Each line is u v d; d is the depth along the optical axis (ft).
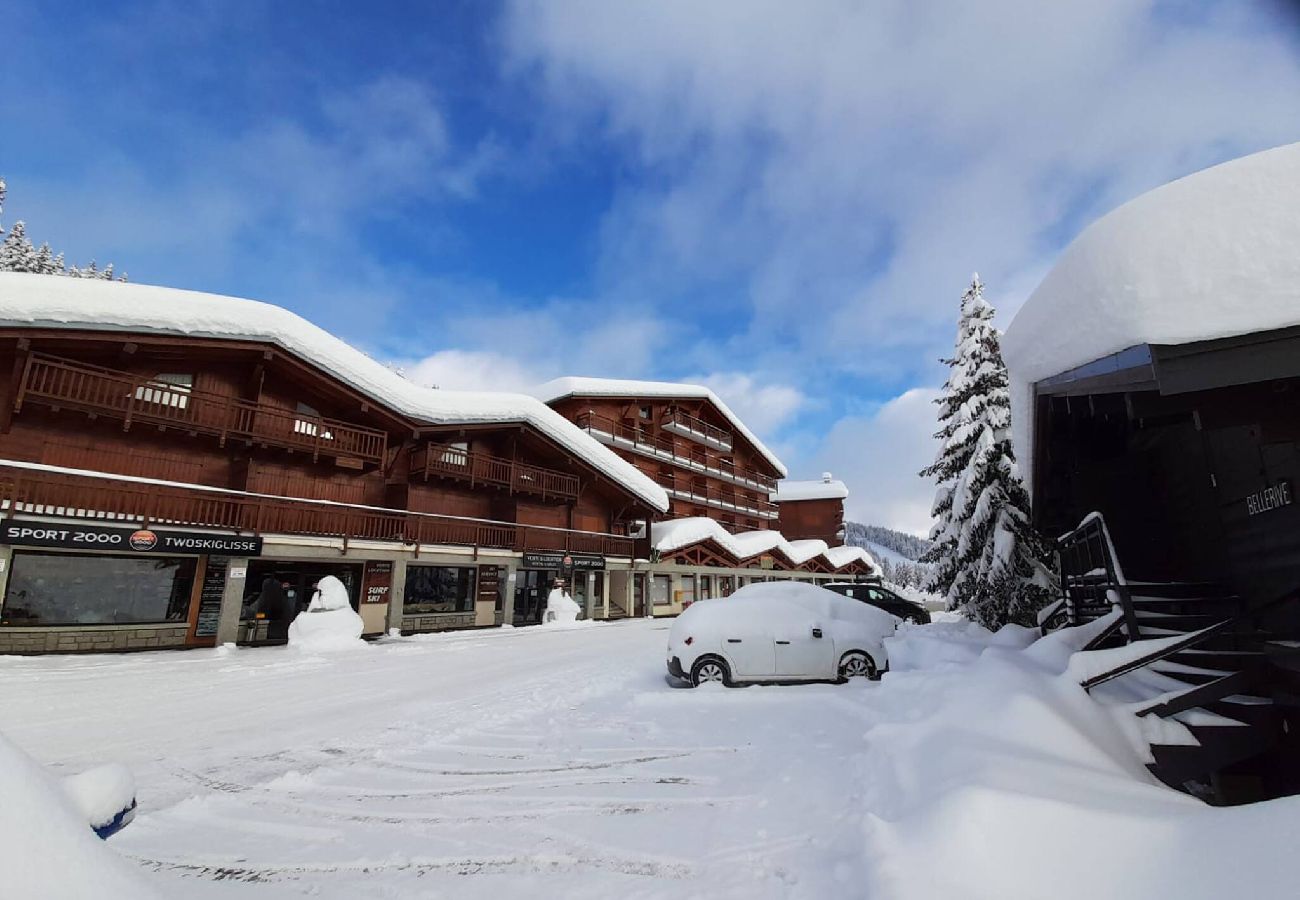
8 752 6.45
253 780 18.60
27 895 5.44
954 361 61.11
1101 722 15.21
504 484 85.71
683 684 34.88
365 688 34.53
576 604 89.92
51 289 48.62
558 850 13.37
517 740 23.13
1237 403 14.49
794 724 23.70
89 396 51.16
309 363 62.85
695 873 11.97
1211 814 8.86
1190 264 12.67
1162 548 28.40
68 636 47.75
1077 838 8.96
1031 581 50.03
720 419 172.04
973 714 15.05
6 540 43.68
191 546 52.13
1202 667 21.50
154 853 13.43
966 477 55.06
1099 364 15.46
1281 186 12.17
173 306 54.13
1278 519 19.44
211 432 56.90
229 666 42.29
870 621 35.06
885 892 8.88
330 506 65.51
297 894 11.55
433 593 76.23
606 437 136.15
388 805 16.42
